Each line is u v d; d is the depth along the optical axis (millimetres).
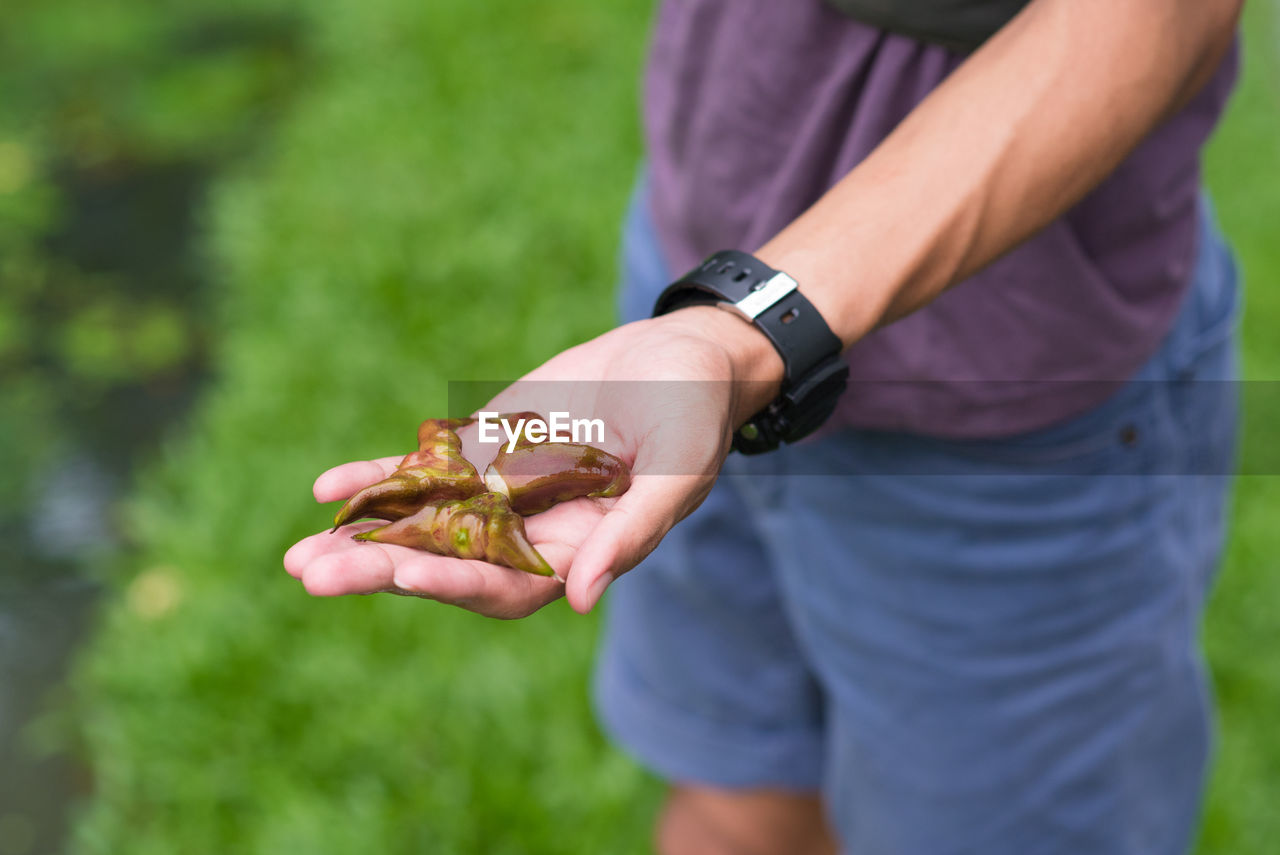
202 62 3066
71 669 1449
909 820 958
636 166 2373
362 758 1265
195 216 2445
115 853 1219
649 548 666
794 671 1021
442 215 2201
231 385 1847
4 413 1868
